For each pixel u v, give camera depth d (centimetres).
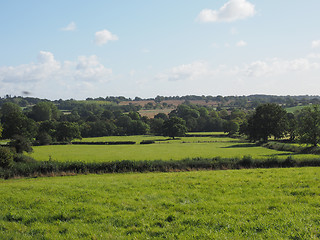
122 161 3656
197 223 1096
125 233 1040
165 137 16425
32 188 1886
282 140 10356
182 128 15612
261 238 911
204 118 19325
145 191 1711
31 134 12131
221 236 945
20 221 1221
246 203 1365
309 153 6362
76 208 1349
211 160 3700
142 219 1163
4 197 1625
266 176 2189
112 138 16025
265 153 6981
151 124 19162
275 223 1034
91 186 1930
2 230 1116
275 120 10094
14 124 11575
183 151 8769
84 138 16088
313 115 7069
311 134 6988
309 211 1173
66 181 2362
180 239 951
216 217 1145
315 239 873
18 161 4203
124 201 1470
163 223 1121
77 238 1002
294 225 991
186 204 1375
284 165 3531
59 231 1095
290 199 1395
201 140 14162
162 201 1450
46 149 10219
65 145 12369
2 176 3312
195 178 2212
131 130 18288
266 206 1277
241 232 977
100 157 7056
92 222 1180
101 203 1449
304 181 1859
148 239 968
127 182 2097
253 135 10619
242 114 19212
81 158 6825
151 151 9069
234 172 2609
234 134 15912
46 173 3497
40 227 1128
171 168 3525
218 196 1527
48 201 1498
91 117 19850
